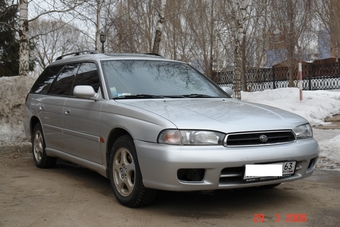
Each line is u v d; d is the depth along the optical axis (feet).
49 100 20.26
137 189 13.80
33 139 22.13
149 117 13.65
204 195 16.20
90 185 17.90
